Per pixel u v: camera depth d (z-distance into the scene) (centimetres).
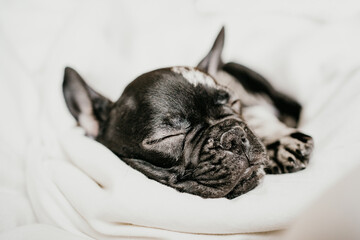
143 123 24
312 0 35
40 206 22
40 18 37
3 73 32
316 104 29
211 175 22
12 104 31
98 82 34
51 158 25
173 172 23
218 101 25
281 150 24
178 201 19
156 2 38
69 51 34
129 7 38
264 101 32
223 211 18
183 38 36
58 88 31
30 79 33
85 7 36
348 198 12
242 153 22
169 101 24
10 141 29
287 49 33
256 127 27
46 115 30
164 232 19
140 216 18
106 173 20
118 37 37
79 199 20
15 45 35
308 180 20
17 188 26
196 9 38
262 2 36
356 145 22
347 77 29
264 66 34
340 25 33
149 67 35
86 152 22
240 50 35
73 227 21
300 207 18
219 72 30
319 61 32
